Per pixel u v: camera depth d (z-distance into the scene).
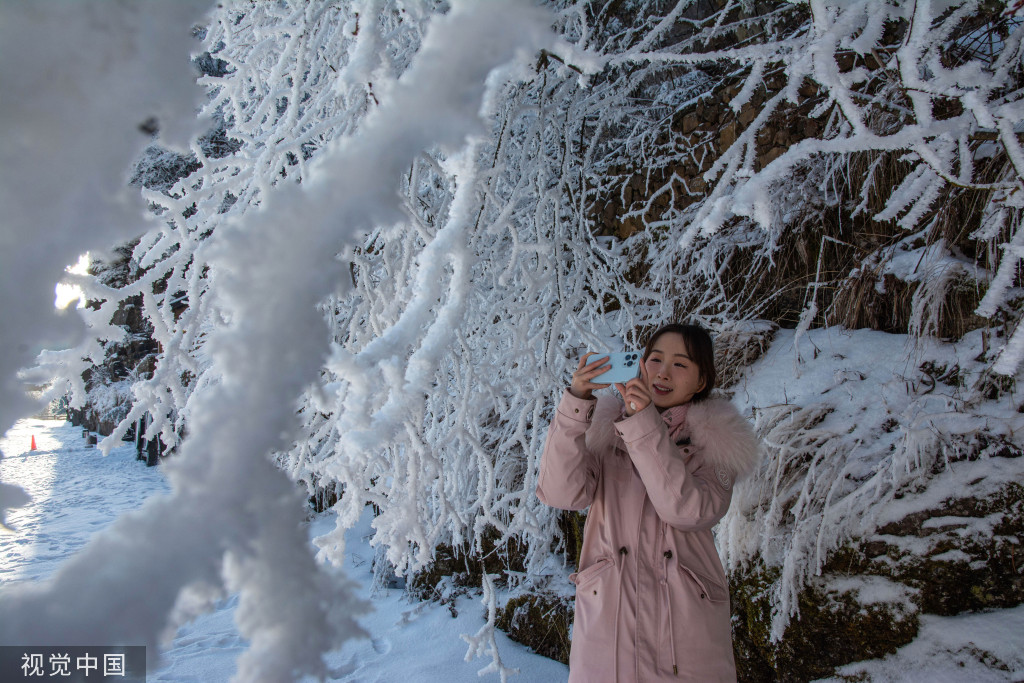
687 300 3.06
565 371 2.63
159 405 1.42
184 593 0.30
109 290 1.28
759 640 1.98
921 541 1.87
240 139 1.74
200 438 0.32
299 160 1.55
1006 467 1.91
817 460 2.14
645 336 2.97
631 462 1.65
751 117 3.05
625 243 3.30
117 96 0.30
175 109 0.31
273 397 0.32
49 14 0.29
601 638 1.46
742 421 1.63
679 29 3.37
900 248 2.68
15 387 0.29
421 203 1.90
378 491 1.31
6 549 3.99
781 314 2.96
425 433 1.99
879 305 2.66
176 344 1.42
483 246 1.94
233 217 1.56
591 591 1.52
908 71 1.02
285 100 2.31
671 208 3.11
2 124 0.29
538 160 1.97
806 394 2.43
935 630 1.76
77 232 0.30
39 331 0.29
